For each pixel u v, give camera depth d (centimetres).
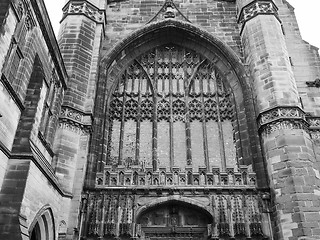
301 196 2277
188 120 3033
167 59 3422
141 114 3084
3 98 1586
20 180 1623
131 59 3372
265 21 3089
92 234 2294
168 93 3200
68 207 2292
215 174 2600
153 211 2506
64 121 2508
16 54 1802
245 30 3192
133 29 3381
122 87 3234
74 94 2656
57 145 2405
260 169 2575
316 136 2698
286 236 2216
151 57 3434
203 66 3369
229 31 3391
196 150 2897
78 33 2952
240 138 2861
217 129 3016
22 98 1823
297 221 2208
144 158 2862
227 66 3275
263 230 2345
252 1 3238
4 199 1573
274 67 2827
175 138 2958
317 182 2362
